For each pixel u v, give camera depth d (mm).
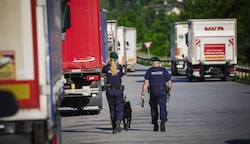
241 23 138875
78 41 44594
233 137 31656
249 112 44375
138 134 33438
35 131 18625
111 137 32500
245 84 78625
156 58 34281
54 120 20438
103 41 56000
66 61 44406
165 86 34250
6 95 18562
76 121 40969
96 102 45000
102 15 54781
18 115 18594
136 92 67562
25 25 18688
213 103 51719
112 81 33875
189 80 88938
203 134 32906
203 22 82938
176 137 31906
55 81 21609
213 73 84062
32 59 18672
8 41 18656
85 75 44906
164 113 34375
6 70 18625
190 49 85375
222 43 83000
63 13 27344
